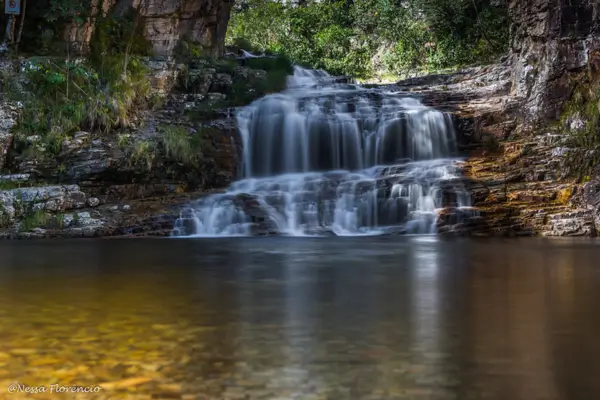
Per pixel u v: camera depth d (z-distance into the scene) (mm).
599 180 17750
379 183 18562
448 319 5863
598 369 4207
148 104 22344
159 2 24281
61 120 19344
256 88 25344
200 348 4773
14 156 18531
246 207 17859
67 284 8172
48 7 21781
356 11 38500
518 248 13359
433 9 32688
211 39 27797
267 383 3924
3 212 16406
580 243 14617
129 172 18938
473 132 22234
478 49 32406
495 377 4035
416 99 24422
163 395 3699
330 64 36969
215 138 21297
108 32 22750
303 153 21906
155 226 16922
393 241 15242
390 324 5648
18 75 19875
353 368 4250
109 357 4504
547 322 5711
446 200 17938
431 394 3719
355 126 21875
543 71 22328
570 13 21719
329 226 17797
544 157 19750
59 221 16531
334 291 7609
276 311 6266
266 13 41531
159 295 7270
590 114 20516
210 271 9625
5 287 7887
